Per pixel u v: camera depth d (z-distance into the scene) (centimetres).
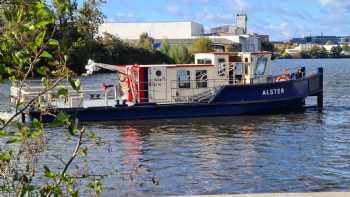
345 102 4303
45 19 402
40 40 410
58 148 2117
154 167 1920
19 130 445
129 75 3397
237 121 3216
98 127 3034
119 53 9681
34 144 484
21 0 401
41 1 403
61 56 439
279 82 3506
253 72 3525
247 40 14188
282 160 2036
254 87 3438
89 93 3922
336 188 1617
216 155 2161
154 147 2361
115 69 3441
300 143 2422
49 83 447
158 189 1591
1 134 442
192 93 3422
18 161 489
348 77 8038
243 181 1706
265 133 2744
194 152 2236
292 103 3572
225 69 3462
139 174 1752
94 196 1178
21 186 461
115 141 2520
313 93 3709
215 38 13250
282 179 1728
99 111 3250
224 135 2705
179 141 2534
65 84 492
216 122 3184
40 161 1805
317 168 1884
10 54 421
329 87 5909
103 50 9281
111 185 1594
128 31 14112
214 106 3384
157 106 3316
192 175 1794
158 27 14162
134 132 2841
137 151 2253
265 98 3472
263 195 875
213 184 1667
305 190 1595
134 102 3356
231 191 1586
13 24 400
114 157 2078
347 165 1931
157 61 10419
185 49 10688
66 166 472
